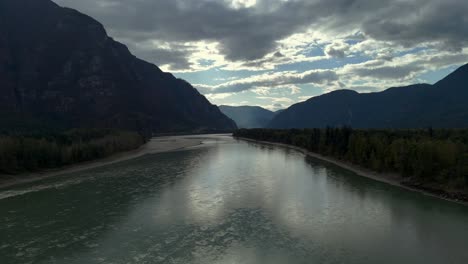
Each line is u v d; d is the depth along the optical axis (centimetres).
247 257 3272
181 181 7000
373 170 7900
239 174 7856
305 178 7312
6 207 5119
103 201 5381
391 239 3678
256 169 8681
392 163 7419
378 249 3422
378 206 4978
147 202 5294
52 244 3634
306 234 3866
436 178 5994
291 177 7438
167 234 3903
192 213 4691
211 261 3192
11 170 7750
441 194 5541
